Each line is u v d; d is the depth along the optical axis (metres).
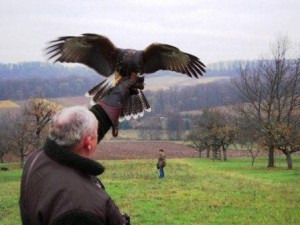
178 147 106.56
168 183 39.97
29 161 4.10
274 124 59.88
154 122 124.25
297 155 88.38
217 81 144.38
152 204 27.44
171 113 125.56
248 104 64.06
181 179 44.34
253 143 72.44
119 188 35.72
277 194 32.19
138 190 34.28
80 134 3.91
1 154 72.31
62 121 3.93
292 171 55.44
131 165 64.56
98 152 91.69
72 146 3.93
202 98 130.50
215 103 123.31
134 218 23.31
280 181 43.28
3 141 70.88
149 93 135.12
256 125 61.44
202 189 34.97
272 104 62.00
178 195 31.36
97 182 4.10
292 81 62.16
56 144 3.92
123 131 127.75
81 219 3.55
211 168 61.12
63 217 3.55
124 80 5.06
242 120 66.38
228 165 67.19
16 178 51.91
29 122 62.19
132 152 93.25
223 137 79.00
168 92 135.12
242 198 30.11
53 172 3.79
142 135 123.88
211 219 23.30
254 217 23.80
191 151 99.94
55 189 3.69
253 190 34.34
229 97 108.00
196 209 25.88
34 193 3.80
